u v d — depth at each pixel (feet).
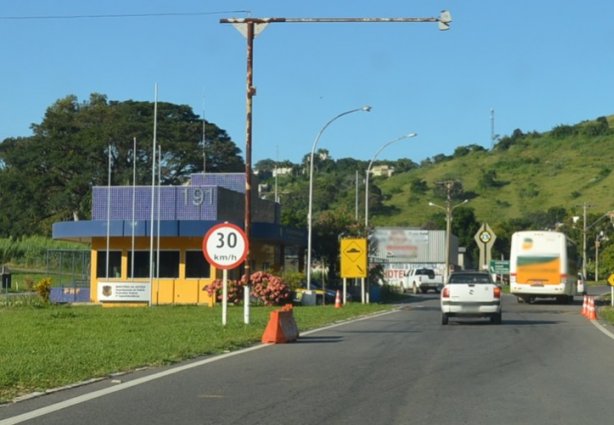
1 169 305.32
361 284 183.32
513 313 145.18
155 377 55.11
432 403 46.11
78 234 169.37
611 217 387.96
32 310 134.51
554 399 47.78
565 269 186.80
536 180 540.52
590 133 609.83
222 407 44.29
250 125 95.50
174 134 289.33
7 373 53.01
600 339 87.81
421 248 307.78
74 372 55.36
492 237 259.39
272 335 79.41
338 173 572.10
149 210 172.14
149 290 153.58
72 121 293.84
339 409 43.98
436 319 121.60
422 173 588.50
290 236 189.88
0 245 273.13
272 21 93.35
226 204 174.81
